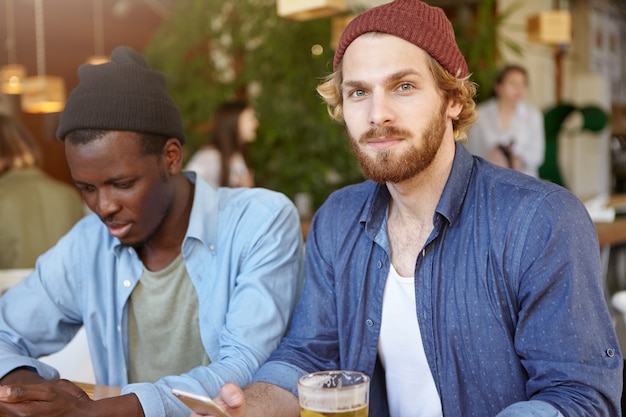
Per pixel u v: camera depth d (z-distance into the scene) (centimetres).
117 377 166
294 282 165
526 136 501
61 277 170
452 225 131
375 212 141
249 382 145
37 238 316
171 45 548
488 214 128
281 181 512
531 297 121
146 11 798
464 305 128
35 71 811
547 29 560
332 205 151
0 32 768
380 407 143
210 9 532
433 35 122
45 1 745
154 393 132
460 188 132
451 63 125
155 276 161
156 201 150
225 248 162
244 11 516
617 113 890
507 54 713
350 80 125
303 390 101
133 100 144
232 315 156
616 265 409
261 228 161
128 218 148
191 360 164
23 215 313
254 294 156
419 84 122
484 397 128
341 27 464
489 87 518
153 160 148
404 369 138
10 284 222
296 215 171
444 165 132
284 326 160
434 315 131
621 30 907
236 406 116
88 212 387
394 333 138
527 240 122
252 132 459
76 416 124
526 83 495
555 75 761
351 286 144
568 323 117
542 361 119
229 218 164
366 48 123
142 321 164
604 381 116
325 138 492
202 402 100
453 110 132
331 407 99
